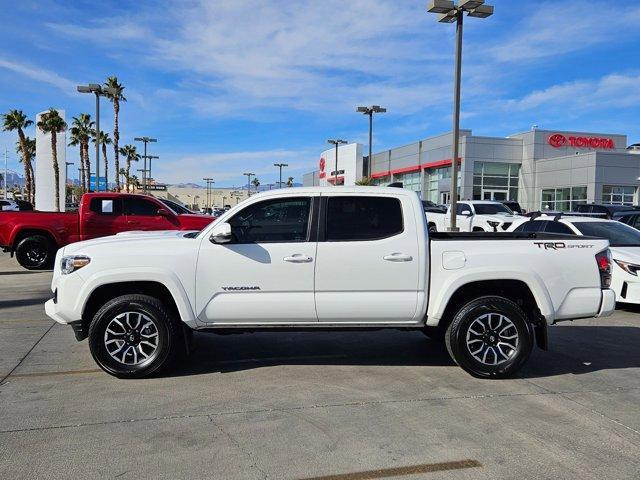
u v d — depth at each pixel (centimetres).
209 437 418
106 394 512
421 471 369
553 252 564
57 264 589
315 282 551
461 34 1811
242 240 555
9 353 649
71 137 6022
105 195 1462
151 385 538
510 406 489
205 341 715
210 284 550
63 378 559
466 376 575
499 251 559
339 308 552
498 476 363
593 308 570
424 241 557
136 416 459
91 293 552
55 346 682
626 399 511
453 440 416
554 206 4175
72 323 559
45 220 1426
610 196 3866
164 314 552
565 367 614
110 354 551
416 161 5091
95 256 549
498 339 564
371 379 562
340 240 554
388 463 379
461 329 557
